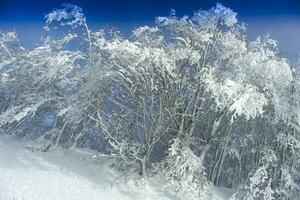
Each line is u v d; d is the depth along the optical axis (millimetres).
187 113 19656
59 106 21375
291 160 19328
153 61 17453
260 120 20375
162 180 19062
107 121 20906
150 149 18781
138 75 18125
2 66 22938
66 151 21188
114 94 20781
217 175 21625
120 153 18297
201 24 19922
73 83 20656
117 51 17594
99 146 23844
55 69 20125
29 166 18328
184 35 19781
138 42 18125
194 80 19141
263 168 18141
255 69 18125
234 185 22078
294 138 18812
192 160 17812
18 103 24219
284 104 18297
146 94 18531
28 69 23891
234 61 18484
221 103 17188
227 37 19578
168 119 18922
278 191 18453
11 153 19812
